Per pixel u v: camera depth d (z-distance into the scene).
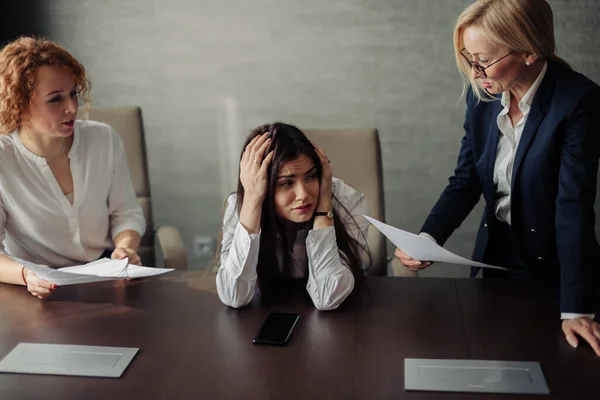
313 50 3.05
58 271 1.74
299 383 1.42
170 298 1.82
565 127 1.72
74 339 1.61
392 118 3.09
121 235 2.17
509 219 1.98
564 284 1.67
